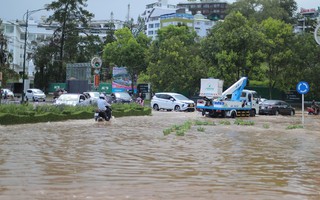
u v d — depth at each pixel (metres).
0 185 8.55
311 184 9.34
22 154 12.82
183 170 10.70
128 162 11.77
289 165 11.92
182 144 16.25
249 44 57.50
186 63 61.94
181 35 78.06
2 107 25.28
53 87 82.94
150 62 65.38
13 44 108.69
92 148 14.54
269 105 46.38
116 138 17.97
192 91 64.62
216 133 21.47
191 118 34.84
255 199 7.82
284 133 22.38
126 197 7.71
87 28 92.38
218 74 58.47
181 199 7.67
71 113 29.53
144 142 16.69
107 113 28.73
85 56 90.50
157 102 49.12
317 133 22.62
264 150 15.10
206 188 8.66
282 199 7.88
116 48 77.00
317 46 63.28
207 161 12.26
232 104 39.22
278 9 94.38
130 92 72.06
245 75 59.88
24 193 7.88
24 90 59.94
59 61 87.62
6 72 45.78
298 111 59.62
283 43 62.41
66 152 13.45
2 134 18.77
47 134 19.06
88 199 7.50
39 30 140.12
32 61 106.06
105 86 66.12
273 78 64.12
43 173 9.91
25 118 24.81
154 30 154.88
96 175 9.79
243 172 10.65
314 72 61.50
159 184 8.93
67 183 8.84
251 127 26.53
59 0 87.50
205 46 60.97
